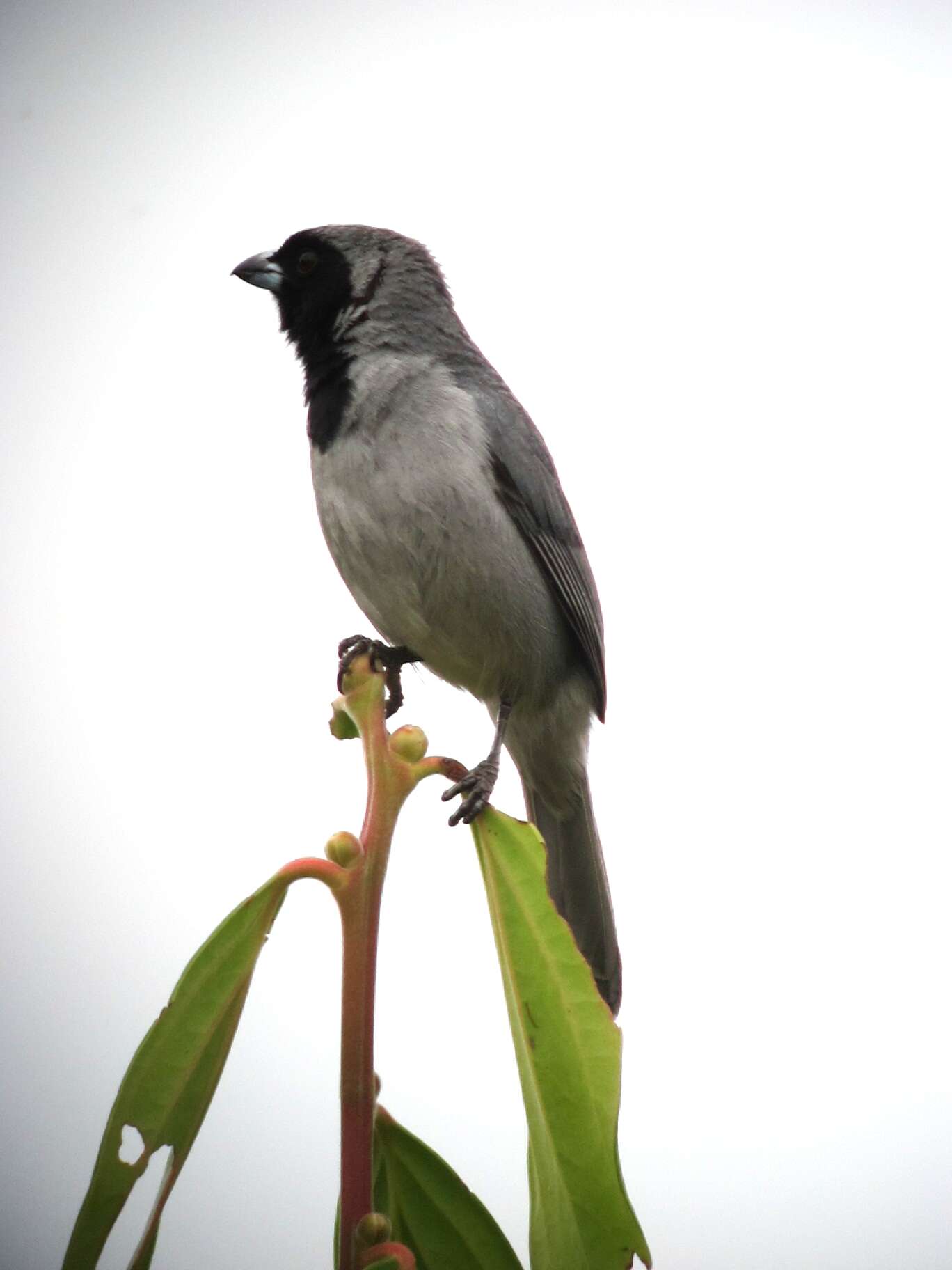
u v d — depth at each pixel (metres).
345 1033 3.59
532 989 3.99
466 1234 3.94
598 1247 3.79
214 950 3.67
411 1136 3.95
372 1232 3.44
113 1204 3.58
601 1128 3.85
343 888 3.67
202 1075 3.68
